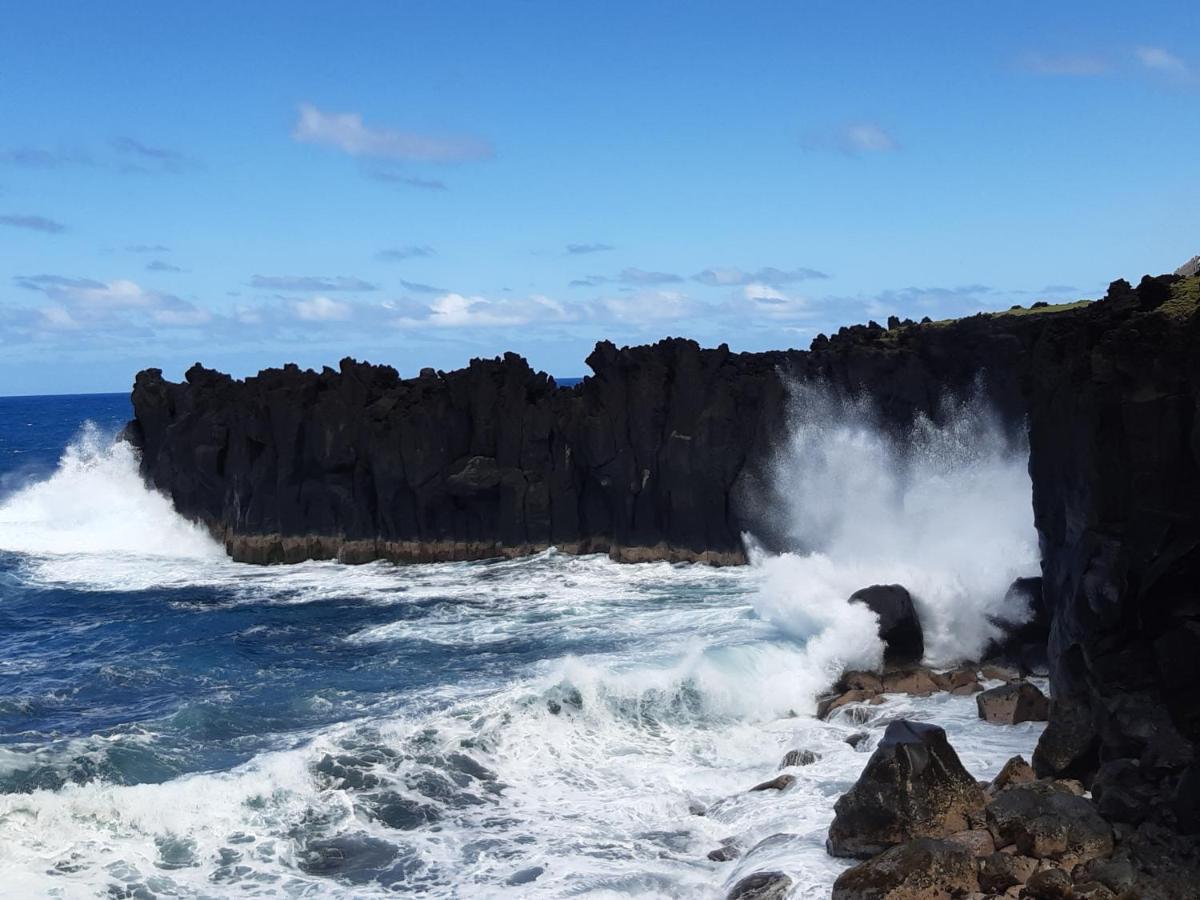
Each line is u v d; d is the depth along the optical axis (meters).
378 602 43.25
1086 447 23.25
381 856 21.55
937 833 19.45
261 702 29.84
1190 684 20.86
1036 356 26.89
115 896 19.70
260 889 20.25
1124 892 16.91
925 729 20.47
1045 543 26.39
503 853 21.64
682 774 25.50
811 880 19.05
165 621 40.88
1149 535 21.94
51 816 21.75
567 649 34.53
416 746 26.14
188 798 22.77
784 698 29.28
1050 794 19.48
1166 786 19.36
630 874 20.62
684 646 33.75
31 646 37.47
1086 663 22.59
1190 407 21.75
